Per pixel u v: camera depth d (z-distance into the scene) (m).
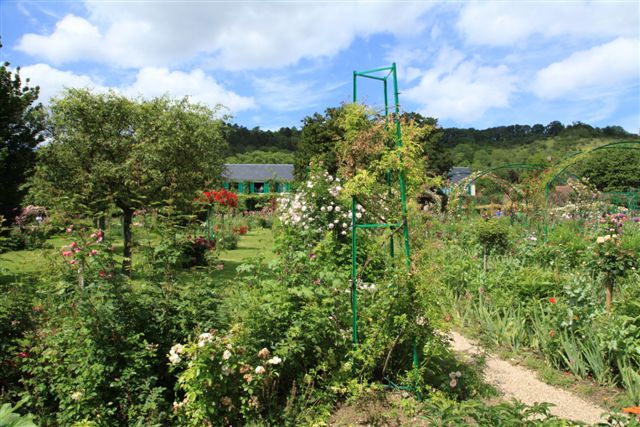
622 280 5.80
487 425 2.38
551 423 2.31
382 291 3.71
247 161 65.94
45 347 3.47
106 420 3.04
